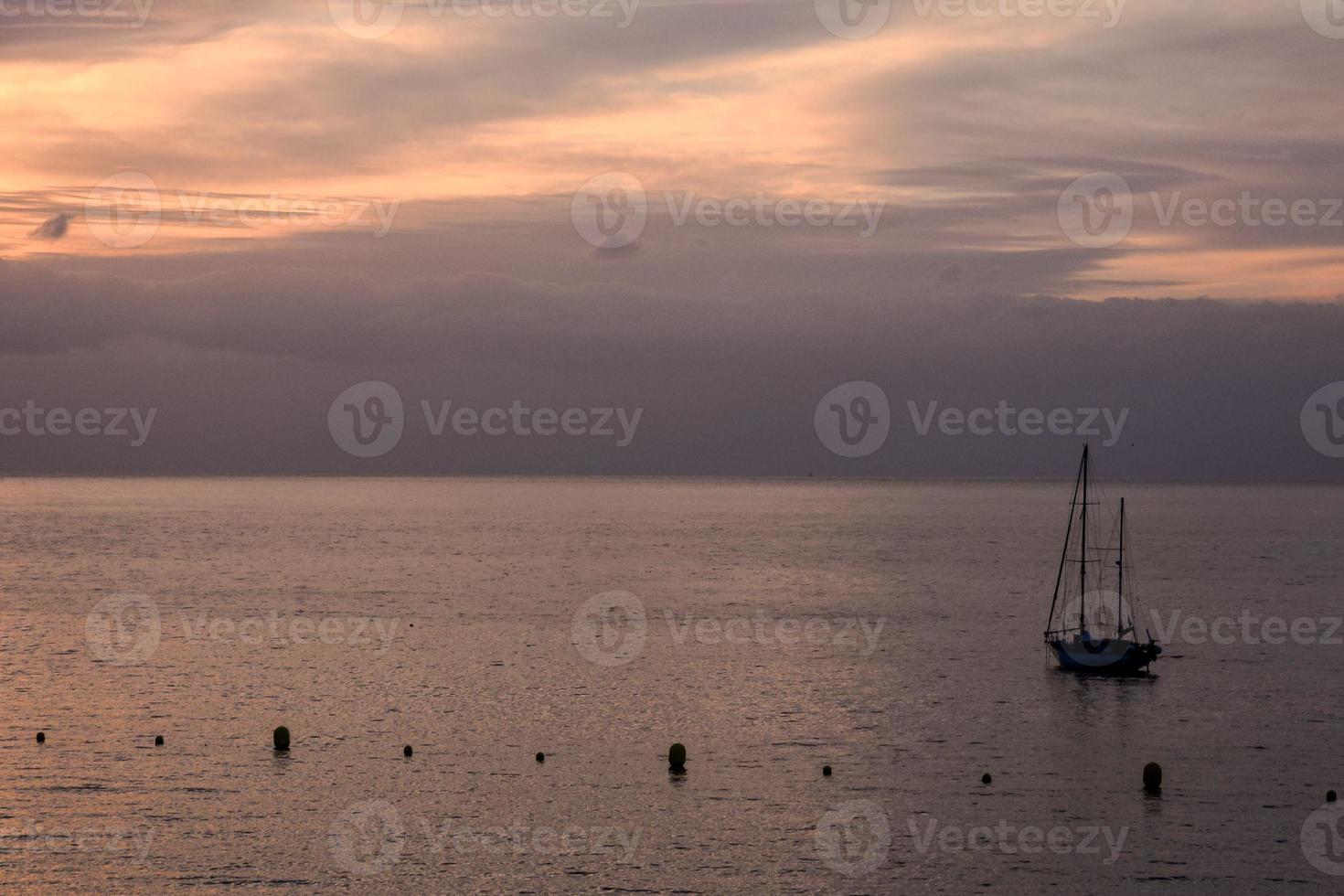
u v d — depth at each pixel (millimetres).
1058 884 39156
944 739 57125
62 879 38500
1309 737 58219
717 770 51031
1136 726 60250
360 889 38031
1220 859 41250
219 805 45531
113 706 62312
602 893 38000
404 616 99312
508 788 48188
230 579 129750
